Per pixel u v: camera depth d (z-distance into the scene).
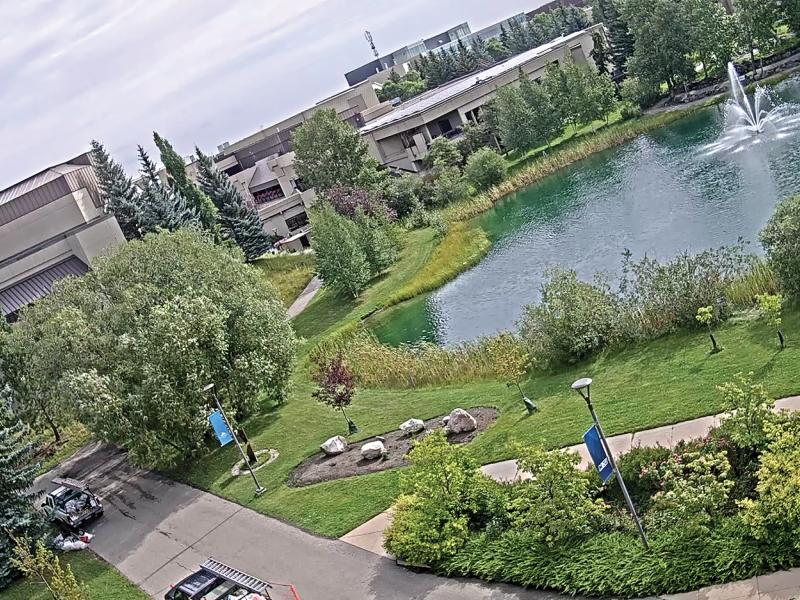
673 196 53.06
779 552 15.05
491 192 75.69
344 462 28.05
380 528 22.56
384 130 97.06
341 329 51.28
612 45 105.06
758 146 56.69
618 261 45.03
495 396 29.48
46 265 59.38
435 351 37.09
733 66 79.38
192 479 31.64
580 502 18.22
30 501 28.92
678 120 74.06
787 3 73.94
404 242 70.25
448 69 147.62
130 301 35.47
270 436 33.72
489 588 18.05
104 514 30.98
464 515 20.30
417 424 28.53
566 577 16.98
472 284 53.03
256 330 36.31
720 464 16.88
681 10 78.00
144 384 31.39
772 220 27.08
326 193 76.56
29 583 26.28
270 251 80.69
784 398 20.39
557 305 29.77
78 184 65.12
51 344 33.53
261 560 23.31
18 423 31.95
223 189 75.75
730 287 29.23
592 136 81.12
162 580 24.14
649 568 16.06
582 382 15.81
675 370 25.06
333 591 20.34
